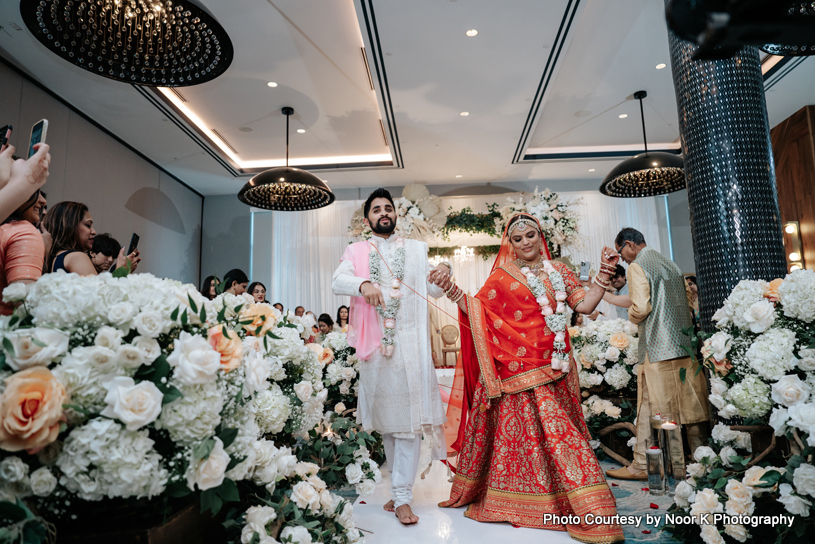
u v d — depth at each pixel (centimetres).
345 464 246
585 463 239
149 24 302
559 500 248
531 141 838
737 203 262
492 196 991
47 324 110
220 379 124
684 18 82
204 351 113
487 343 272
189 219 955
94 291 113
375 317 276
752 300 198
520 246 285
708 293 270
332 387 388
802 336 184
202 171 875
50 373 98
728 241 262
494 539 229
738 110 267
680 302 335
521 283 274
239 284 525
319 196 636
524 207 740
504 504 254
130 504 117
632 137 830
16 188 133
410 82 593
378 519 263
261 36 522
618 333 390
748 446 221
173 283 138
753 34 79
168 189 878
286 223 1012
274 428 167
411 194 854
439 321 991
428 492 318
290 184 572
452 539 231
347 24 504
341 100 668
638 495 289
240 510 150
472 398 288
